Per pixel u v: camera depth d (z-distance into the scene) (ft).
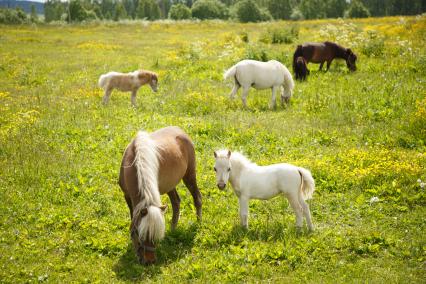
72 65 80.07
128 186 20.45
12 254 21.25
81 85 61.21
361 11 386.73
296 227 23.44
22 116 43.60
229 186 29.37
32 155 33.19
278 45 97.60
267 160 32.45
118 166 32.09
